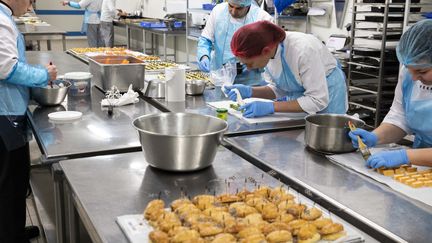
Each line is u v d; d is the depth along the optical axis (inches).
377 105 134.8
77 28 384.5
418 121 63.7
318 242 38.3
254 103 80.4
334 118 67.3
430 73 55.4
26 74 75.9
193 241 35.7
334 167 57.6
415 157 54.9
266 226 38.6
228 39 117.9
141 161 58.4
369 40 148.9
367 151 57.6
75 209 55.6
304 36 78.3
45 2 366.9
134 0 353.7
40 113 83.7
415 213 44.8
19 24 250.4
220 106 89.5
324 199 47.5
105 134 70.7
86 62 143.1
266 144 67.3
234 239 36.7
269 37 72.9
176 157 52.2
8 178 80.4
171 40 298.8
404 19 124.9
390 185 51.1
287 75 81.3
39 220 99.7
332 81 82.8
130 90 94.1
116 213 43.6
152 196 47.7
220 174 54.2
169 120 62.2
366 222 42.4
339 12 162.4
